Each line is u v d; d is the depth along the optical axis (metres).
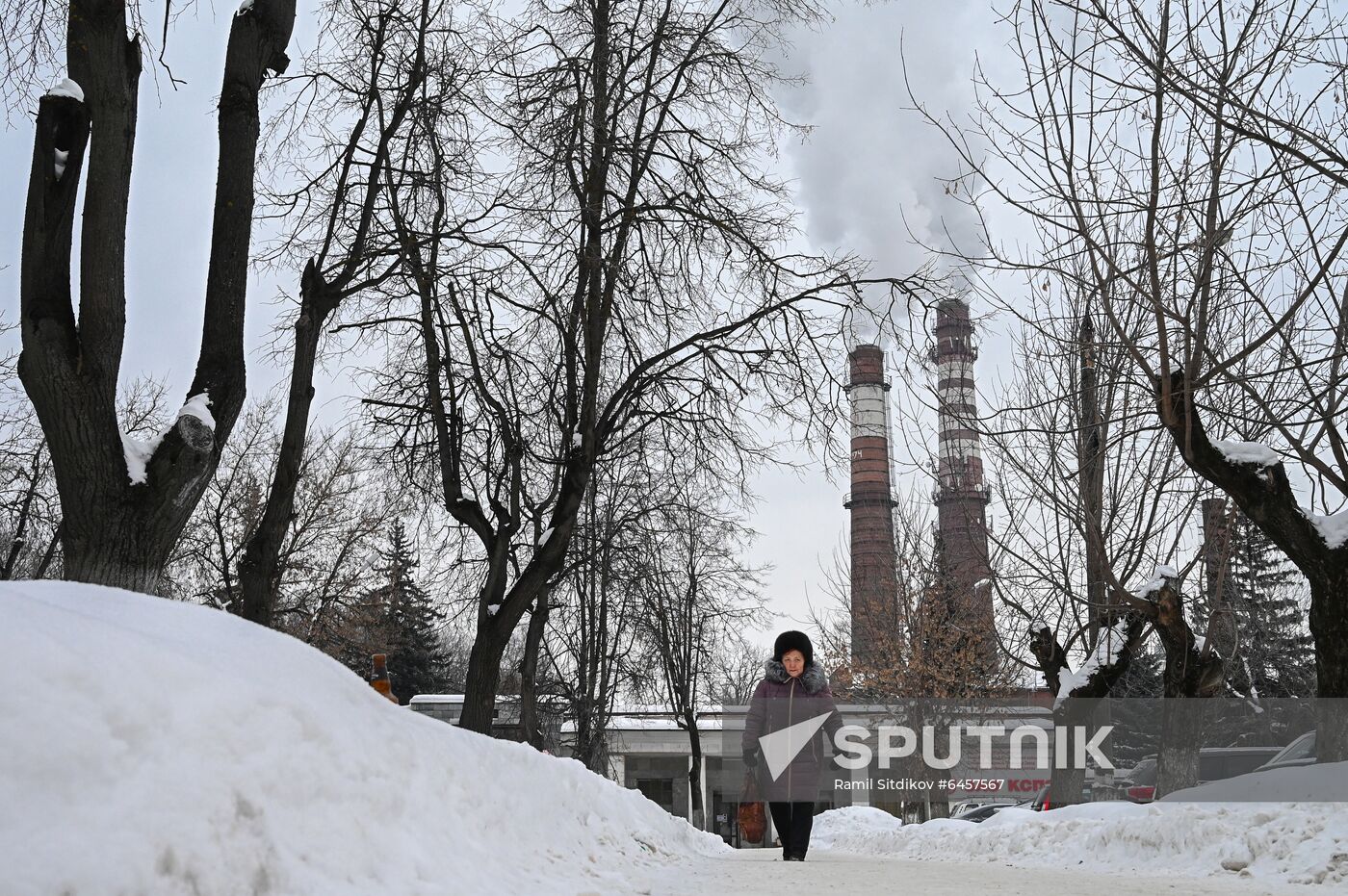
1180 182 10.08
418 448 16.33
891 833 18.19
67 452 7.98
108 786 3.01
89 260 8.12
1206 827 8.84
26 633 3.14
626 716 49.59
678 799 53.50
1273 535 10.84
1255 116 9.39
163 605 4.49
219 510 34.12
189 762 3.33
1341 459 10.02
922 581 36.41
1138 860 9.36
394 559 37.50
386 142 13.56
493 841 5.78
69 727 2.99
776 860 10.23
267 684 4.15
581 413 14.91
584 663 29.86
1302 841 7.95
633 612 28.27
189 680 3.59
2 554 31.62
